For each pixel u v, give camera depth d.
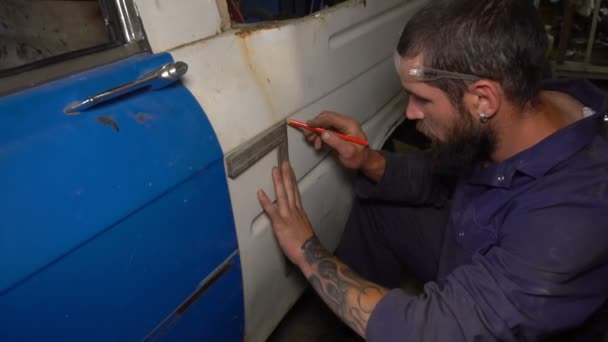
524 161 1.00
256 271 1.17
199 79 0.92
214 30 1.02
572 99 1.13
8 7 1.14
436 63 0.90
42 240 0.64
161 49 0.90
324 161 1.45
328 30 1.31
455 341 0.89
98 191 0.71
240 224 1.04
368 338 0.99
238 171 0.98
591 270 0.90
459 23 0.87
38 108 0.70
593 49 3.93
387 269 1.79
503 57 0.86
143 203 0.77
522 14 0.87
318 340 1.82
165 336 0.90
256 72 1.06
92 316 0.73
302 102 1.22
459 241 1.18
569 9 3.54
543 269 0.87
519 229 0.95
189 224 0.88
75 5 1.25
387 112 1.93
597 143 0.98
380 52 1.67
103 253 0.72
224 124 0.94
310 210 1.42
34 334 0.65
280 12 1.63
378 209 1.65
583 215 0.88
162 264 0.84
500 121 0.98
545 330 0.91
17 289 0.62
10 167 0.63
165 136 0.82
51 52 1.21
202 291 0.97
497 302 0.89
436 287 0.99
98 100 0.73
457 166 1.17
